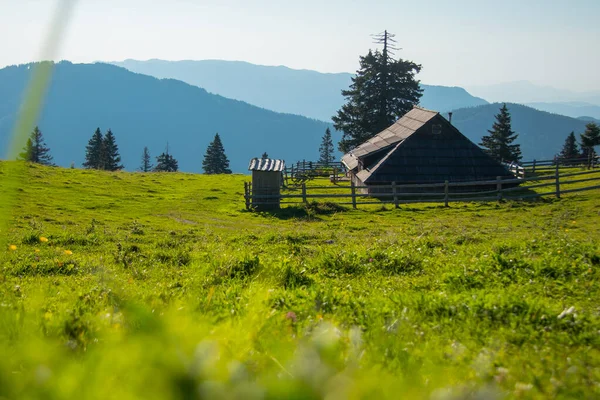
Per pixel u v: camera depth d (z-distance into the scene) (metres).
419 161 40.03
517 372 4.64
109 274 10.59
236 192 40.53
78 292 8.59
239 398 2.36
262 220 28.81
